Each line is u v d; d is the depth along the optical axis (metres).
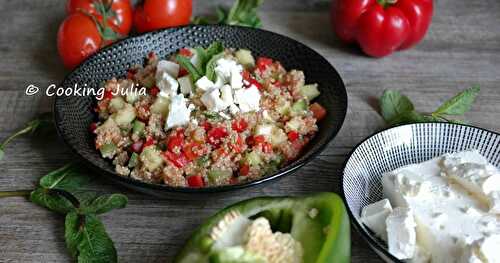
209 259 0.50
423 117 0.64
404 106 0.67
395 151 0.60
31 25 0.80
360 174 0.58
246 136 0.61
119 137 0.61
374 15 0.72
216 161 0.59
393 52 0.77
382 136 0.59
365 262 0.56
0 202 0.60
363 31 0.73
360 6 0.73
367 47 0.74
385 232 0.53
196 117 0.61
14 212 0.59
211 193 0.55
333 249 0.49
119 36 0.73
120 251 0.56
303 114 0.63
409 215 0.52
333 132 0.58
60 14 0.82
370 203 0.57
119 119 0.62
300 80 0.65
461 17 0.82
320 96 0.65
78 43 0.70
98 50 0.66
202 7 0.83
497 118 0.68
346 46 0.78
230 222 0.51
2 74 0.73
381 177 0.59
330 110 0.63
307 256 0.49
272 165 0.60
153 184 0.54
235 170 0.60
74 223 0.56
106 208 0.57
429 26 0.81
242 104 0.61
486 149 0.60
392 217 0.53
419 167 0.57
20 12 0.82
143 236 0.57
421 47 0.77
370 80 0.73
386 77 0.73
